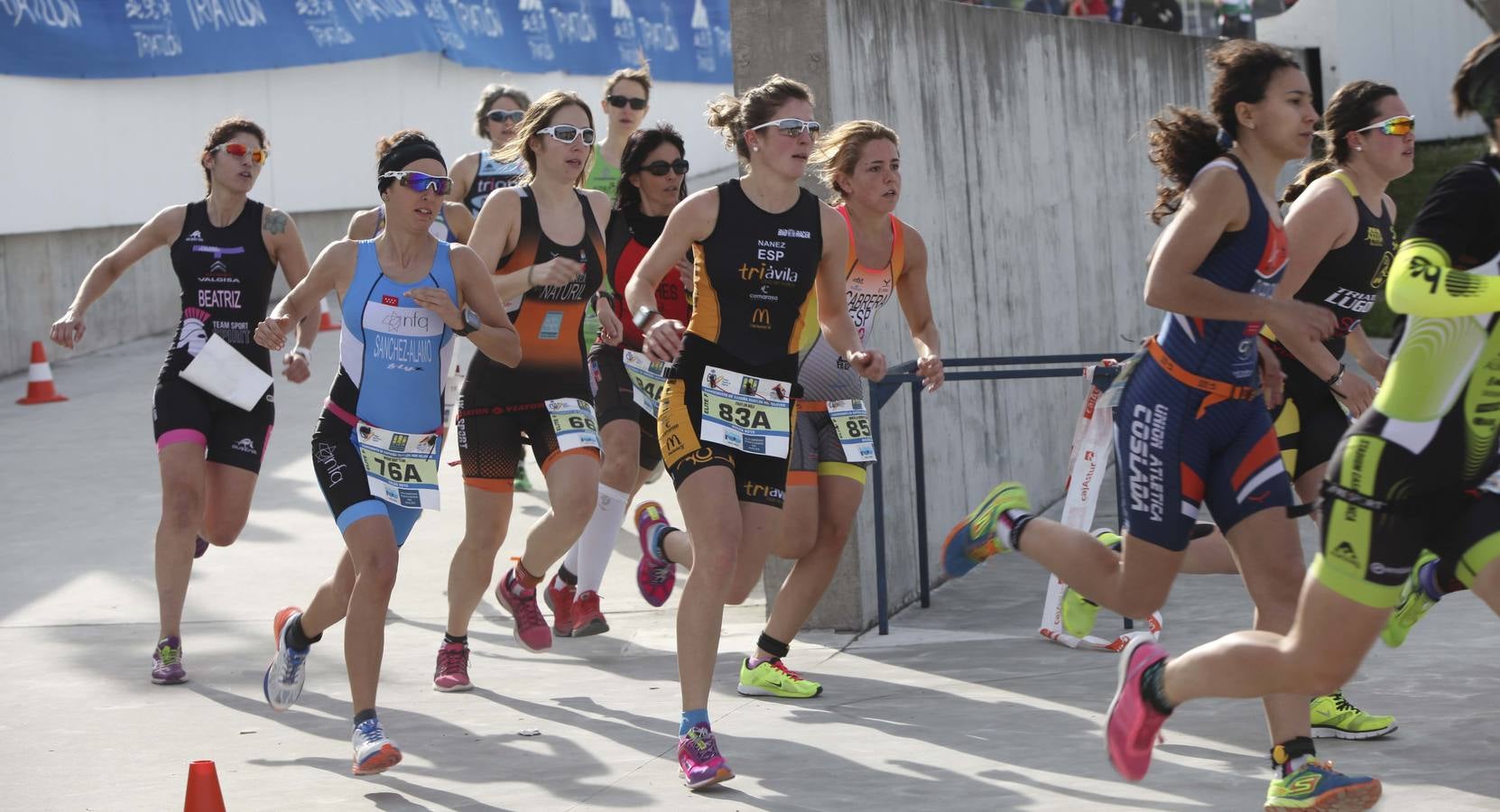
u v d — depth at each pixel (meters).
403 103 48.16
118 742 12.78
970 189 20.47
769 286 11.54
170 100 40.53
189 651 15.88
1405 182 44.97
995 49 21.52
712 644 11.23
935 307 19.11
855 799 10.76
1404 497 8.37
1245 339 10.02
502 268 14.23
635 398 15.95
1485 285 8.04
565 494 14.06
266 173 43.72
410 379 12.13
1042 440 23.64
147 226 15.47
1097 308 25.98
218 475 15.16
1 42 35.72
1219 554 11.66
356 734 11.59
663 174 15.32
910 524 17.91
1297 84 9.73
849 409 13.82
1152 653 9.38
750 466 11.77
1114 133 26.78
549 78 54.16
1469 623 15.49
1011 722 12.68
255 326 15.41
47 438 28.70
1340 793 9.59
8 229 36.00
